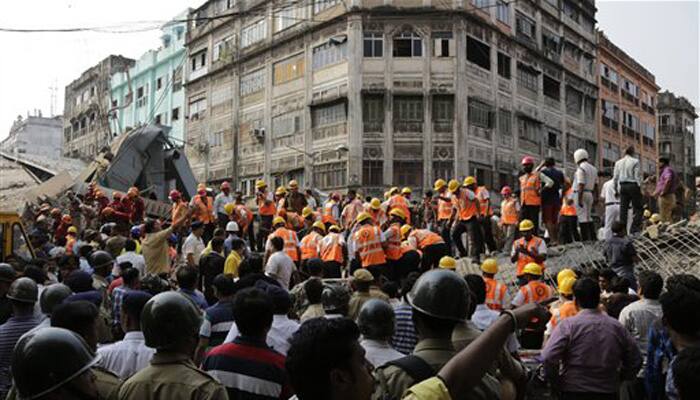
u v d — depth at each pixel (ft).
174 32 156.46
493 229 58.95
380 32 104.32
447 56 103.81
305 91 112.88
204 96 139.95
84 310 12.39
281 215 55.98
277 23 121.90
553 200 45.96
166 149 78.89
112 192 67.72
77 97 194.70
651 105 182.70
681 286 12.03
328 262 38.86
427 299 9.22
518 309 7.13
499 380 10.16
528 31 123.54
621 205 43.21
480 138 106.83
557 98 132.77
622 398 18.48
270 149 119.96
